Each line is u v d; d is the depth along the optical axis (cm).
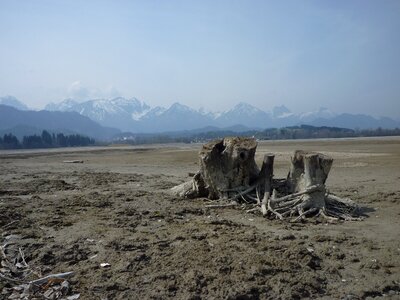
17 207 1463
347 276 816
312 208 1328
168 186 2134
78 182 2370
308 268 834
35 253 921
